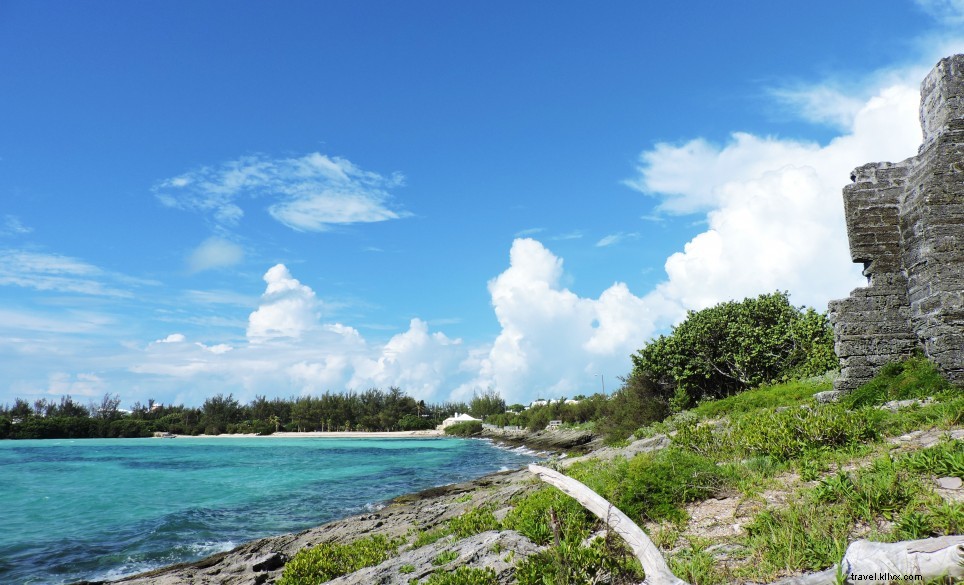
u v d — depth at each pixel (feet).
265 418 417.90
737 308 111.14
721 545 21.43
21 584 47.70
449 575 21.54
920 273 51.57
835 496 22.38
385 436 360.89
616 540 22.45
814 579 14.97
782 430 32.50
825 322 100.07
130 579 47.01
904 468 23.88
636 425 108.37
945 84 50.24
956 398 37.93
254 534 65.00
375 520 60.54
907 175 55.01
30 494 97.81
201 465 150.30
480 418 428.56
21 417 360.07
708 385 108.27
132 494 96.99
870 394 49.57
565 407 247.50
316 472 130.31
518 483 63.93
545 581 19.36
